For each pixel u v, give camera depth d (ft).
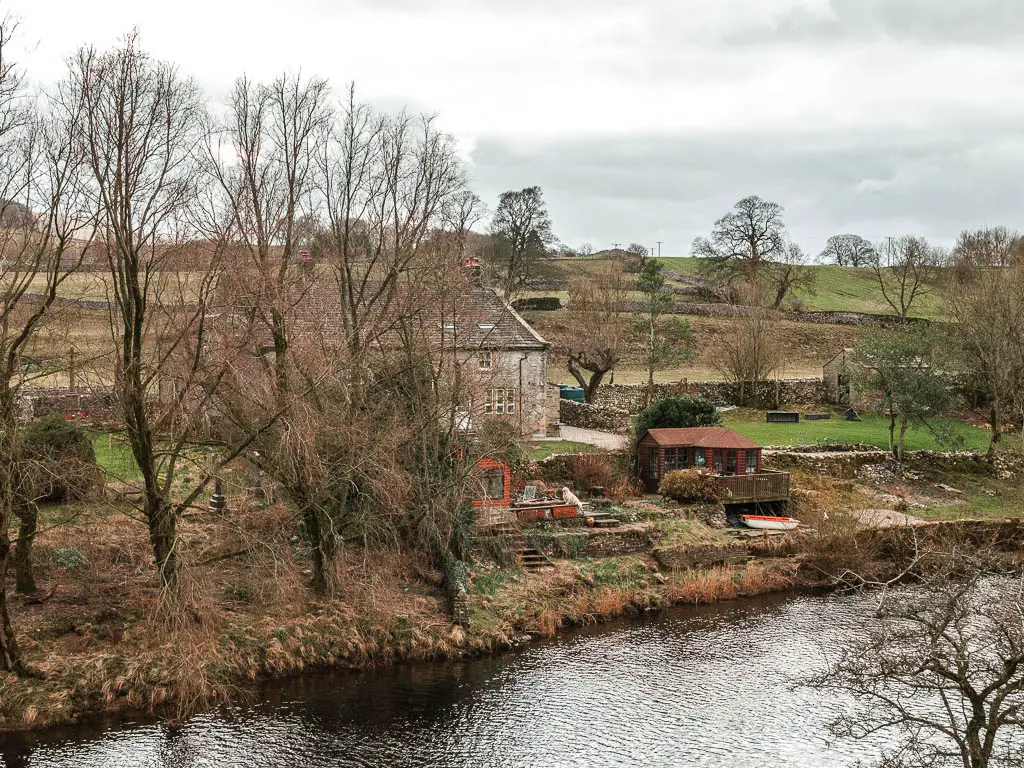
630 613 125.70
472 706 95.86
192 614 98.43
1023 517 160.35
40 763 80.84
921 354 190.49
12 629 90.22
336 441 106.73
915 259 342.44
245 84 105.19
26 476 94.02
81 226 93.35
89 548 110.11
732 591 133.69
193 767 81.71
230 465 133.18
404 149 117.91
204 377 101.19
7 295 88.79
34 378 93.91
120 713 89.61
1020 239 357.20
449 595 118.32
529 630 116.47
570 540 136.46
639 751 86.89
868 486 175.83
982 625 86.94
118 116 88.99
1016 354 202.80
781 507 157.79
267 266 100.37
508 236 334.65
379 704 95.55
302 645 103.40
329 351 110.83
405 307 113.50
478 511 134.62
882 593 63.10
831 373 240.12
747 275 330.54
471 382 128.98
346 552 116.26
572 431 197.88
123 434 116.78
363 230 120.67
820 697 98.43
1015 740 84.64
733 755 86.12
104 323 126.93
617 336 230.68
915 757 81.76
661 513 149.38
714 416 173.68
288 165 107.65
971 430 217.36
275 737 87.76
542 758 85.51
